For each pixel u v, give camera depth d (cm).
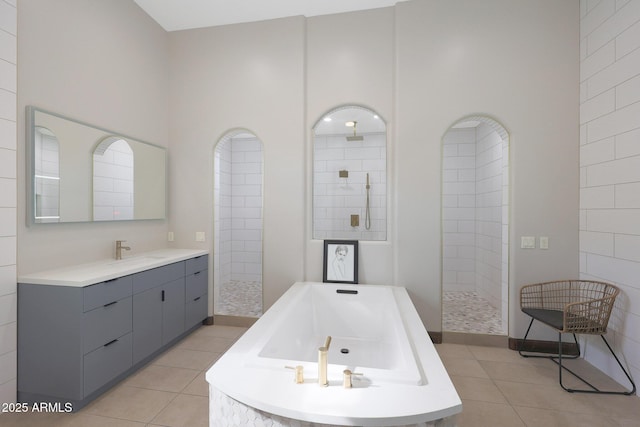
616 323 219
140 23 294
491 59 271
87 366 184
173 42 332
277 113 310
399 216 288
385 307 254
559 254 261
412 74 284
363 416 107
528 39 265
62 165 219
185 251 313
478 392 206
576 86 257
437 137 280
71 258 228
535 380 220
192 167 328
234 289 454
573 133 258
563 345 260
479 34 273
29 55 199
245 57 317
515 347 267
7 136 184
